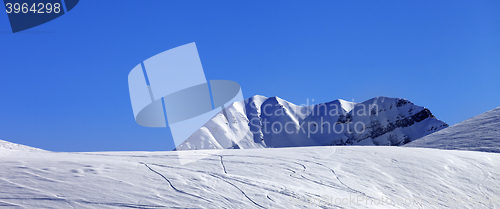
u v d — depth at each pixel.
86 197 9.45
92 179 10.87
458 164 15.72
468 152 18.17
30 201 8.97
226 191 10.76
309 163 15.14
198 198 10.00
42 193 9.49
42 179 10.55
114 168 12.26
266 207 9.77
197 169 13.16
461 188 13.37
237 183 11.63
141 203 9.37
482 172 14.93
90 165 12.38
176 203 9.53
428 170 14.85
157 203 9.45
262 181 12.11
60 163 12.41
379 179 13.62
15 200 8.96
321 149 18.50
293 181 12.62
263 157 15.93
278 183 12.06
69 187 10.05
